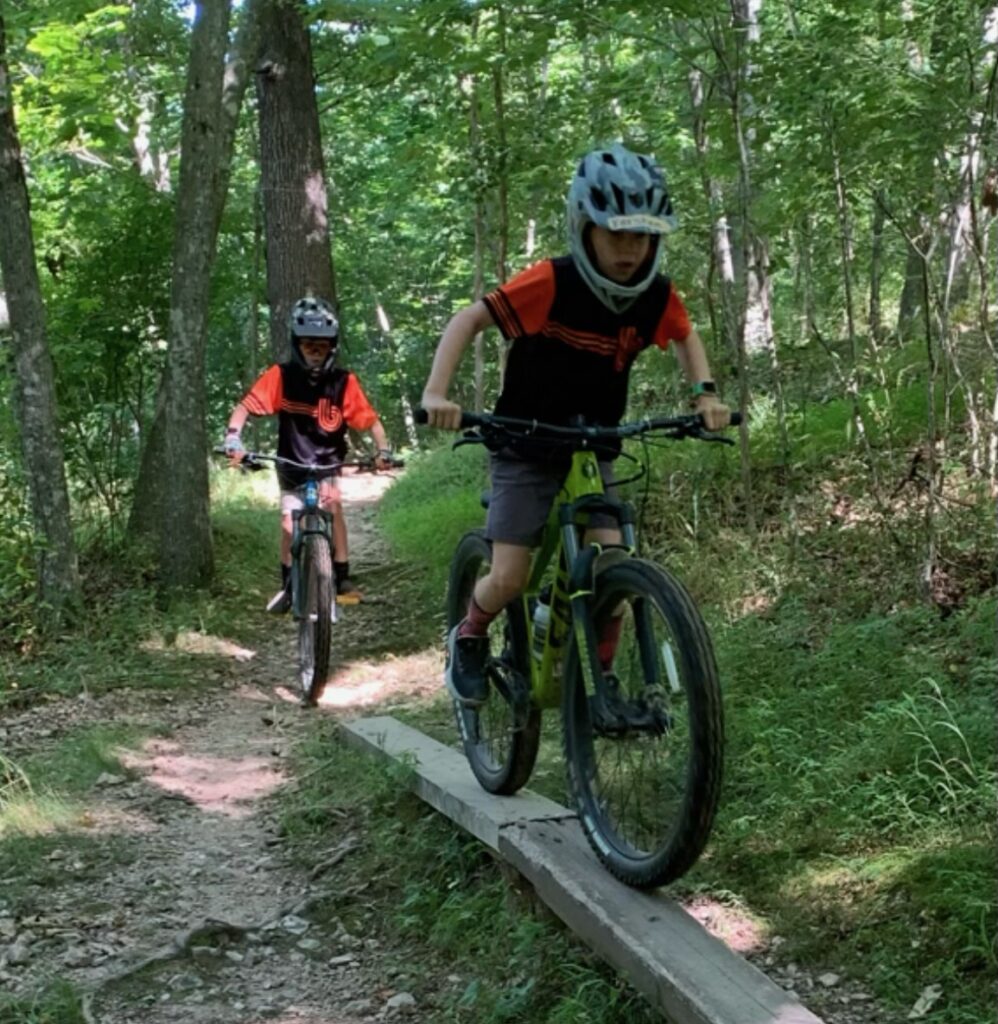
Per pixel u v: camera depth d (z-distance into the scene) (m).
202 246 9.52
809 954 3.65
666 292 3.64
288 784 5.85
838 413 9.05
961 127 6.19
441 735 6.29
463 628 4.48
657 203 3.32
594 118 9.23
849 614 6.36
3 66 8.43
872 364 9.12
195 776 6.06
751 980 3.12
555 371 3.63
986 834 3.95
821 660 5.61
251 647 8.84
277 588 10.46
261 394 7.16
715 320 9.05
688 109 9.23
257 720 7.04
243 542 11.36
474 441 3.71
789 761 4.77
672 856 3.32
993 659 5.19
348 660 8.23
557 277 3.49
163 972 3.99
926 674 5.23
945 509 6.59
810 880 4.02
